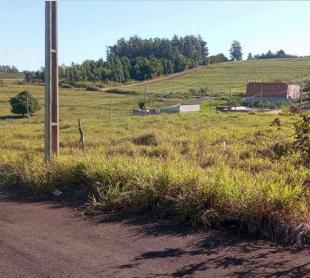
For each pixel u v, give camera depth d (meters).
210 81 128.38
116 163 7.59
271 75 130.62
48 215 6.47
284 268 4.50
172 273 4.48
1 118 58.28
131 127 21.44
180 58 168.88
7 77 175.25
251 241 5.17
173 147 12.62
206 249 5.00
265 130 16.48
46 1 8.83
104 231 5.70
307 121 5.21
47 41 8.88
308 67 140.38
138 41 186.38
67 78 134.62
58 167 7.93
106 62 145.12
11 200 7.43
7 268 4.71
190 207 5.80
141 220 6.04
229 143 13.87
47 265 4.75
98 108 66.50
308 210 5.43
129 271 4.56
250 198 5.49
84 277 4.47
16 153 10.59
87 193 7.21
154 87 119.62
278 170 8.24
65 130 21.05
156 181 6.43
